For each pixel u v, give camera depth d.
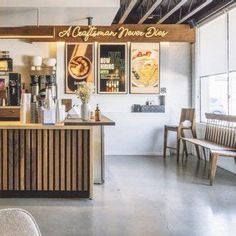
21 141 5.23
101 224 4.13
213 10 8.29
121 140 10.02
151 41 9.64
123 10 8.48
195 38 9.66
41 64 9.51
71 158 5.25
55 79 9.60
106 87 9.95
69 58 9.87
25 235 1.50
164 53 10.02
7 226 1.50
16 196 5.27
